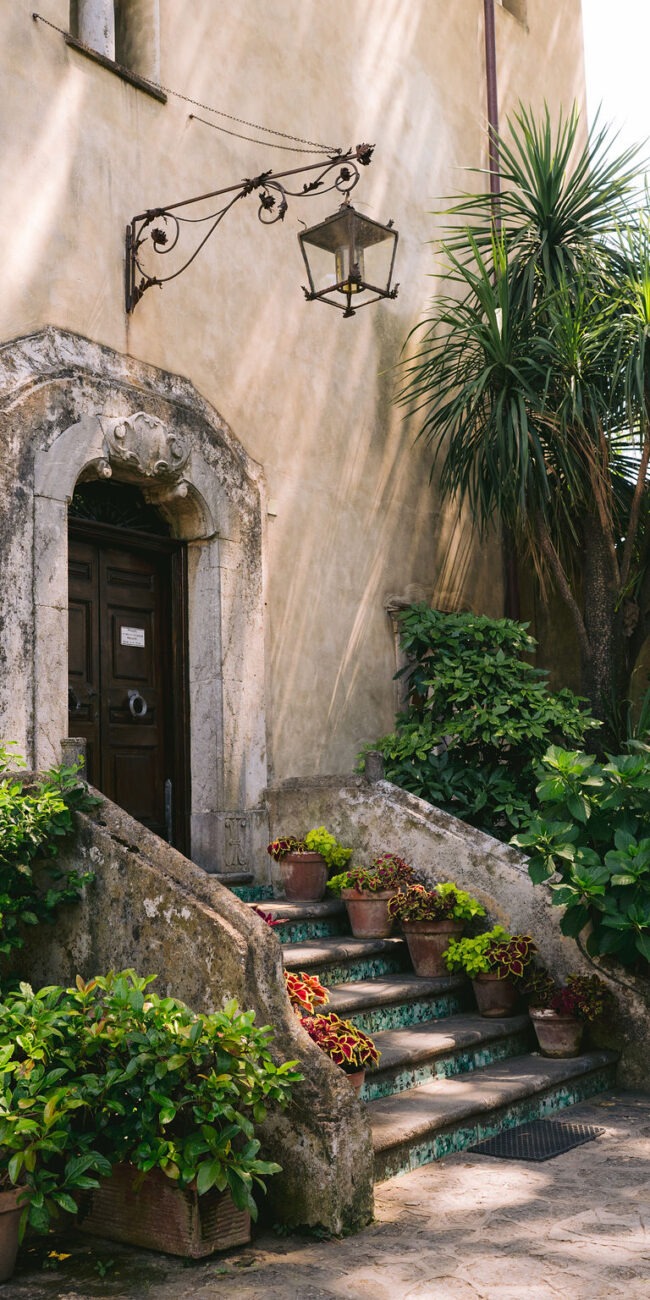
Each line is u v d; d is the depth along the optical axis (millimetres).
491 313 7980
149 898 4383
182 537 6945
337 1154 3914
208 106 7191
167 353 6727
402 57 9172
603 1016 6008
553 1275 3533
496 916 6316
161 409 6555
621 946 5691
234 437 7168
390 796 6762
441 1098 4949
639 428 8109
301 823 6977
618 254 8539
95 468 6125
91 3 6547
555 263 8430
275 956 4250
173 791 6914
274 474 7496
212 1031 3783
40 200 6008
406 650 8031
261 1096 3832
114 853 4484
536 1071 5477
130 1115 3717
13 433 5621
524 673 8094
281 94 7820
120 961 4434
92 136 6352
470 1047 5543
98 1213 3971
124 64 6926
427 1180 4434
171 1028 3791
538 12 11398
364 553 8312
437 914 6055
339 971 5910
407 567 8781
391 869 6406
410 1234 3900
